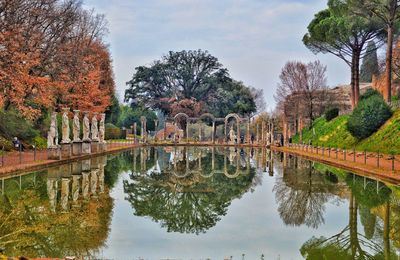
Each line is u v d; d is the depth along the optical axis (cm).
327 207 1762
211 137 8950
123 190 2178
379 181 2481
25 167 2691
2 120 4100
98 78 5325
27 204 1714
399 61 5397
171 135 9331
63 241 1205
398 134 4094
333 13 5262
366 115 4631
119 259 1066
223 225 1467
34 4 3762
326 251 1160
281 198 2005
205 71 9756
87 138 4250
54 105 4456
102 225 1416
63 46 4319
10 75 3034
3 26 3111
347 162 3353
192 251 1152
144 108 9438
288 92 7819
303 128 7619
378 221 1512
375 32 5203
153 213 1647
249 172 3183
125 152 5444
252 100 10050
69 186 2228
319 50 5744
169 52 9731
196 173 3123
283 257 1111
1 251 1093
